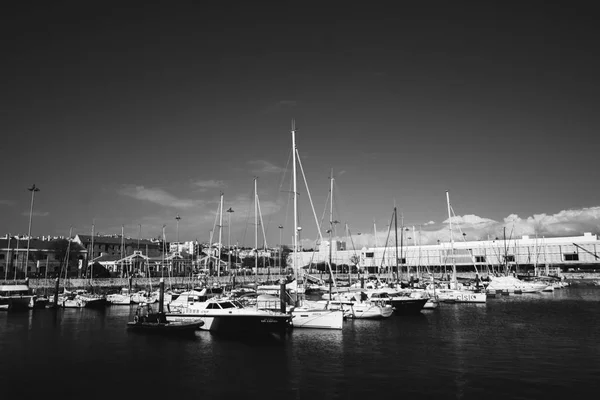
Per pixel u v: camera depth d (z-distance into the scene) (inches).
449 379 1099.3
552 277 5408.5
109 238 6333.7
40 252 5251.0
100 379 1135.6
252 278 4439.0
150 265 5526.6
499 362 1262.3
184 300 2117.4
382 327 1886.1
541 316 2262.6
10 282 3376.0
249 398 985.5
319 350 1424.7
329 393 1008.9
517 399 956.0
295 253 1899.6
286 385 1069.1
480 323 2011.6
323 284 3491.6
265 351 1414.9
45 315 2404.0
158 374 1174.3
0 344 1571.1
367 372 1167.6
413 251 7229.3
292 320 1792.6
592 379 1090.1
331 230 2503.7
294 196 1907.0
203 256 6161.4
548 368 1194.0
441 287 3565.5
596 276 5826.8
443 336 1667.1
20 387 1076.5
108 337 1683.1
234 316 1646.2
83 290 3225.9
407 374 1145.4
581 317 2217.0
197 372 1186.0
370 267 7352.4
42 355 1397.6
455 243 7140.8
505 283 4092.0
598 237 6643.7
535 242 6801.2
